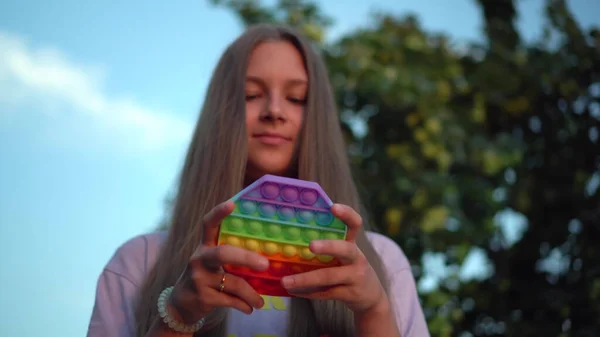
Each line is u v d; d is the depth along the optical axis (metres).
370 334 1.13
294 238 1.05
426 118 3.24
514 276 3.09
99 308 1.41
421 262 3.12
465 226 3.07
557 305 2.88
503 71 3.29
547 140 3.20
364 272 1.06
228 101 1.49
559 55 3.21
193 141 1.59
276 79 1.47
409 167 3.20
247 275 1.08
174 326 1.10
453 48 3.51
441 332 2.95
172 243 1.45
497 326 3.06
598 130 3.09
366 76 3.30
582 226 2.97
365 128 3.34
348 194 1.55
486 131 3.37
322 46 3.42
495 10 3.46
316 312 1.36
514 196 3.15
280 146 1.46
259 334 1.37
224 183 1.44
